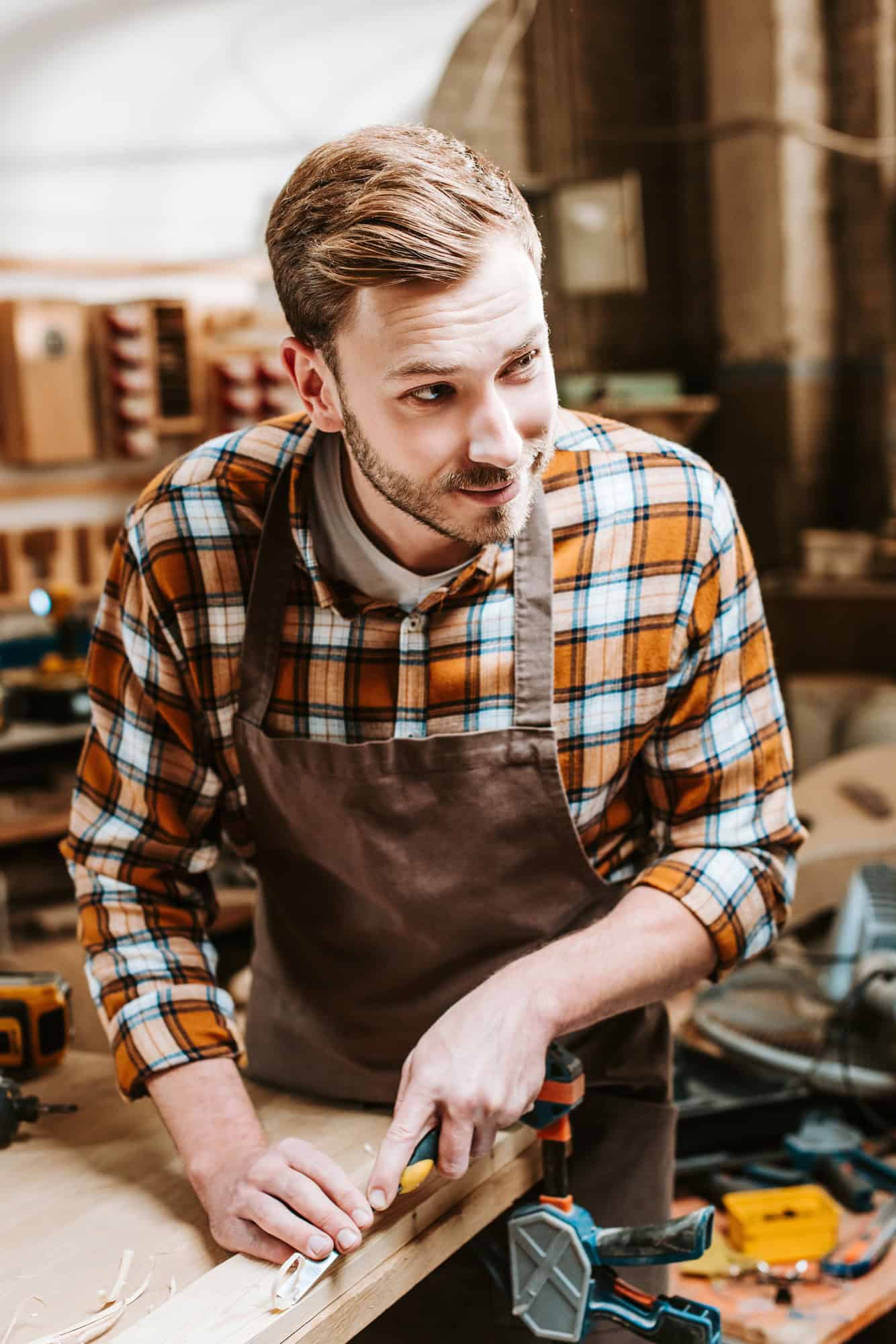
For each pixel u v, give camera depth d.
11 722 3.06
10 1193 1.04
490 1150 0.97
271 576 1.09
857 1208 1.77
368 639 1.08
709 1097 1.93
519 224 0.88
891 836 2.49
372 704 1.09
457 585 1.05
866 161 5.65
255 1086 1.23
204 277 3.73
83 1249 0.95
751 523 5.90
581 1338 1.00
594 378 5.15
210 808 1.17
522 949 1.13
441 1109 0.94
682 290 6.16
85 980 1.67
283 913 1.19
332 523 1.07
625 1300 0.99
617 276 4.68
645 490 1.09
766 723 1.15
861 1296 1.59
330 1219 0.90
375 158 0.88
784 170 5.56
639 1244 0.97
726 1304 1.58
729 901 1.08
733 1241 1.70
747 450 5.87
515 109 5.42
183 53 3.44
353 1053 1.17
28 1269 0.93
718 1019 2.02
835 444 5.89
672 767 1.13
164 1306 0.86
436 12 3.67
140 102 3.45
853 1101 1.92
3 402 3.35
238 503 1.10
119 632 1.14
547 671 1.07
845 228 5.77
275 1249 0.91
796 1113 1.89
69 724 3.03
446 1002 1.14
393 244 0.84
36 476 3.44
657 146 6.00
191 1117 1.03
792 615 4.99
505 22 5.25
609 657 1.08
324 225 0.89
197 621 1.09
